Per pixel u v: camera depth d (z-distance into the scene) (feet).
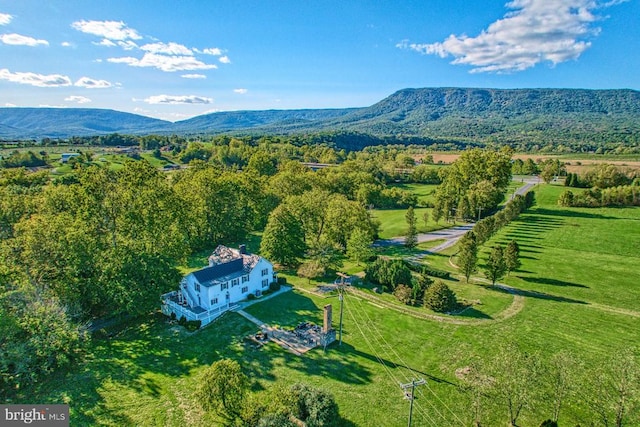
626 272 212.84
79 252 153.69
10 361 110.01
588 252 246.68
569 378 102.22
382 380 121.29
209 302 163.94
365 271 209.87
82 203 192.95
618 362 100.12
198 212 251.19
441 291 169.48
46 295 135.85
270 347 138.82
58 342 117.19
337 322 158.51
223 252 204.03
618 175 436.35
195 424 102.32
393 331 150.92
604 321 158.10
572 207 371.35
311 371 125.39
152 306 155.33
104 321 156.76
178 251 189.26
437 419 105.60
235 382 99.04
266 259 207.41
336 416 99.30
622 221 311.88
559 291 189.37
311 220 263.29
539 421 103.76
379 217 370.32
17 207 225.35
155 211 190.70
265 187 325.83
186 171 358.43
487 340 143.84
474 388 105.09
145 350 136.56
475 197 339.36
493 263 190.90
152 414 105.81
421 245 274.77
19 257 154.20
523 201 340.80
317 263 209.67
